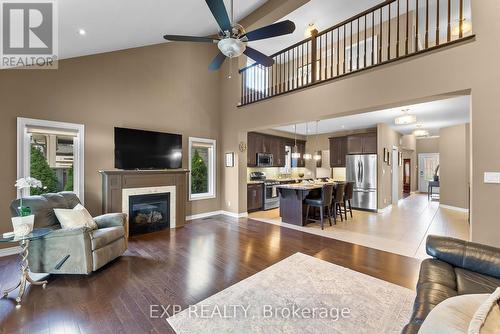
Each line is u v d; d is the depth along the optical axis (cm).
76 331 183
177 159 511
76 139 389
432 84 292
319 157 857
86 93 398
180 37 262
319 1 440
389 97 327
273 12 435
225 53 266
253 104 537
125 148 426
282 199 546
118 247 313
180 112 536
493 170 255
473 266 178
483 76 259
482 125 260
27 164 343
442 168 758
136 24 358
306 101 430
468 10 446
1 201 323
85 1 255
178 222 497
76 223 293
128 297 229
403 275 274
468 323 97
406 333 114
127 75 448
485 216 259
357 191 711
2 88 324
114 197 405
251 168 752
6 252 330
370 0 437
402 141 934
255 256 333
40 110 353
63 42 323
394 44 485
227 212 613
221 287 248
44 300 224
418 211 676
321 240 406
